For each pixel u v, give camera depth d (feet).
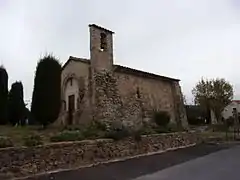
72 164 38.50
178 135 66.69
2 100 55.93
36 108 51.49
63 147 37.86
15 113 71.97
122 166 41.01
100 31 65.10
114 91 63.93
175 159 49.16
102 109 59.62
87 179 32.22
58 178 32.17
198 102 135.03
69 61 69.26
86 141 41.88
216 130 108.06
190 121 130.93
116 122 60.34
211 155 54.85
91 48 62.90
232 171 37.91
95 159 42.37
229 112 161.79
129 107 67.62
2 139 33.27
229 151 61.16
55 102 52.29
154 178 33.68
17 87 74.33
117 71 67.05
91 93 61.11
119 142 48.11
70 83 68.39
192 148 64.90
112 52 66.69
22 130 47.52
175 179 33.17
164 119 71.41
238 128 103.86
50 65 53.16
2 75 56.18
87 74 63.16
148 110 73.46
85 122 61.00
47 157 35.35
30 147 33.60
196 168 40.50
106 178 33.14
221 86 130.11
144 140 54.03
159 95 79.10
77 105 64.54
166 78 81.92
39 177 32.24
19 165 31.78
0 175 29.58
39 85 52.13
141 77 74.23
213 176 34.73
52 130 49.67
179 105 84.43
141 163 43.96
